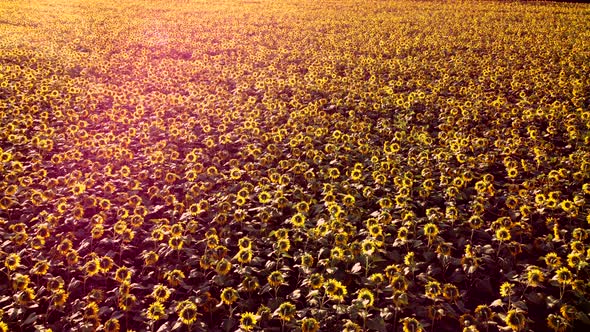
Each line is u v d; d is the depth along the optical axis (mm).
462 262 7328
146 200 9758
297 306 6953
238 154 11883
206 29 34812
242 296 7207
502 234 7477
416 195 10281
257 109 14969
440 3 51312
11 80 18172
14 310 6355
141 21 38250
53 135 12883
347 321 5973
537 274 6586
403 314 6742
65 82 18406
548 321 6133
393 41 29328
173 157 11422
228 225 8742
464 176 10078
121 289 6480
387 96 17156
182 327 6289
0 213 9172
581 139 12836
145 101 16375
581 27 34031
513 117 14891
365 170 10953
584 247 7438
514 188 9836
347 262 7340
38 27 33469
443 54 25125
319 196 10219
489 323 6219
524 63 22562
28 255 7746
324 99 16297
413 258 7172
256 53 25250
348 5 50469
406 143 12961
